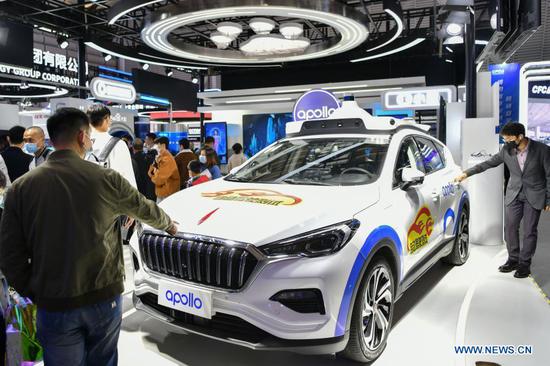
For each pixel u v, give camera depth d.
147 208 2.06
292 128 4.45
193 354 3.05
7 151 4.78
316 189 3.26
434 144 4.71
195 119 20.58
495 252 5.78
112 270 1.94
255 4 8.50
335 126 4.18
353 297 2.62
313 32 16.75
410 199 3.49
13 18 13.27
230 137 18.06
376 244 2.80
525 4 5.41
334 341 2.54
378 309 2.97
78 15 14.10
